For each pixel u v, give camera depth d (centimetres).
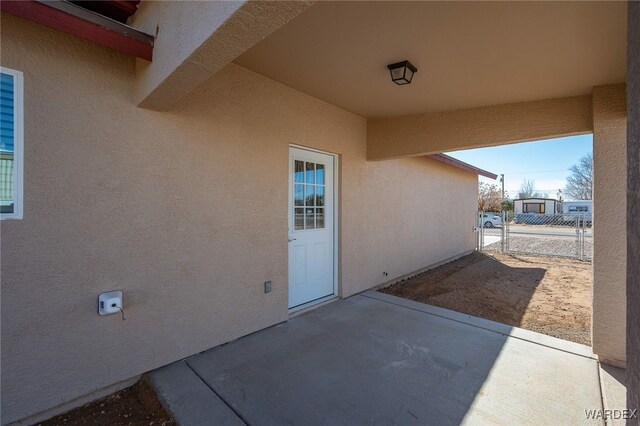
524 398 225
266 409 214
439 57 259
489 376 253
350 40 242
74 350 218
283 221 360
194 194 280
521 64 262
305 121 382
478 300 468
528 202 3366
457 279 617
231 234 309
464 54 252
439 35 227
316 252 427
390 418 206
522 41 228
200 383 243
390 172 566
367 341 315
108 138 230
